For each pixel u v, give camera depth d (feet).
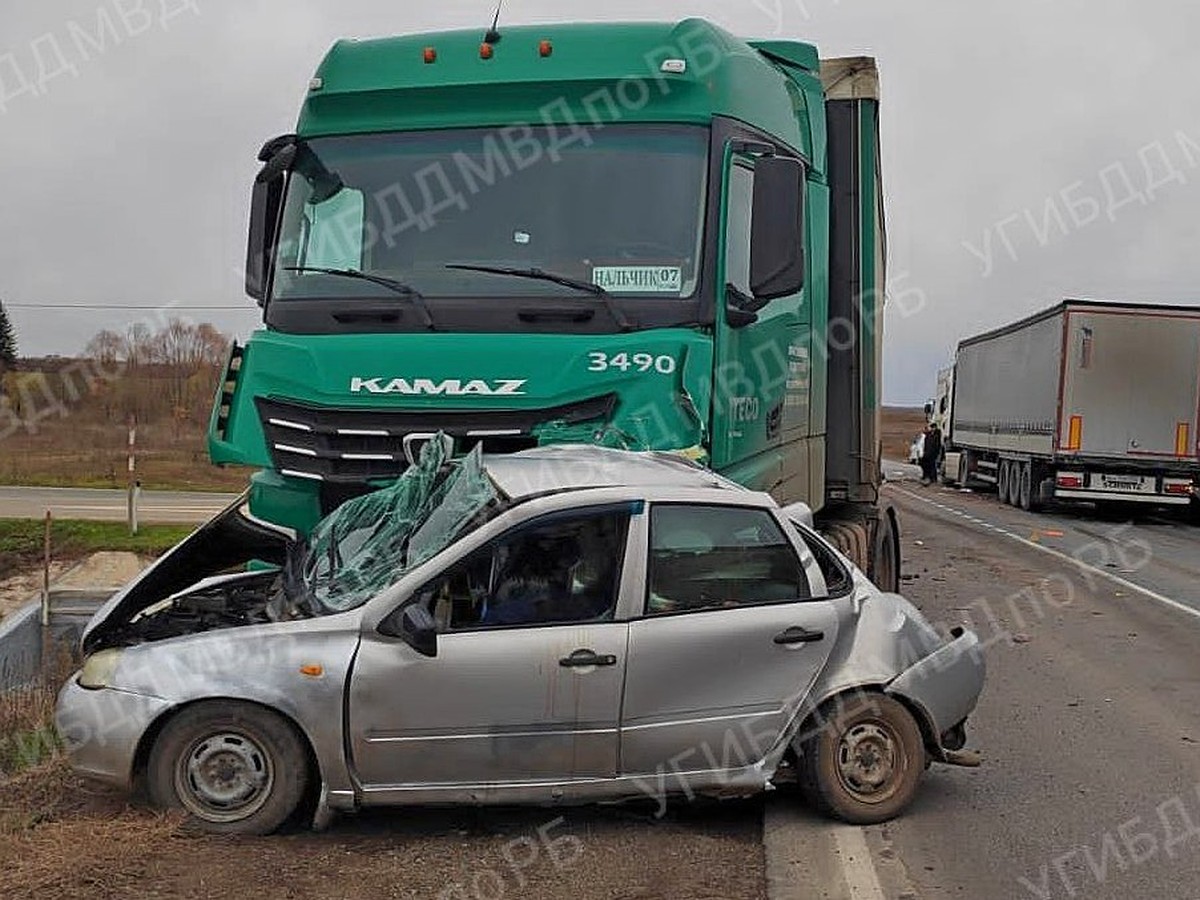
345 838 18.04
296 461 21.27
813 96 30.04
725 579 18.49
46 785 19.94
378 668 17.21
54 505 78.69
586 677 17.53
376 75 23.13
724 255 21.70
